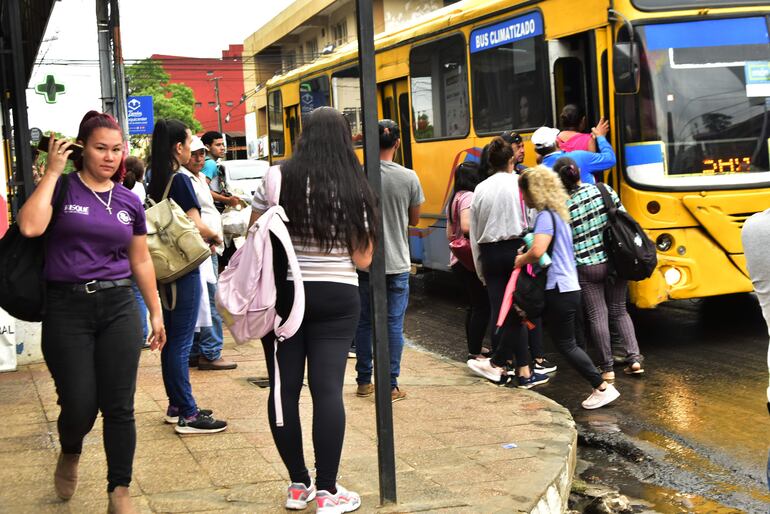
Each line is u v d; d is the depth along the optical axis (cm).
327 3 4328
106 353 430
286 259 443
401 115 1403
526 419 639
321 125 448
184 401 589
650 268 783
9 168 1105
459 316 1188
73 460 461
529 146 1070
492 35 1133
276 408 444
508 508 458
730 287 925
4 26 1043
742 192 923
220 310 445
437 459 547
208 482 500
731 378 795
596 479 586
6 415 643
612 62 918
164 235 560
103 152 426
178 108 8400
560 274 716
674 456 615
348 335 454
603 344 795
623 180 925
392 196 684
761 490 547
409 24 1414
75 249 423
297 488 456
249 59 5819
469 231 809
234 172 2598
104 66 1962
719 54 932
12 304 416
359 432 607
